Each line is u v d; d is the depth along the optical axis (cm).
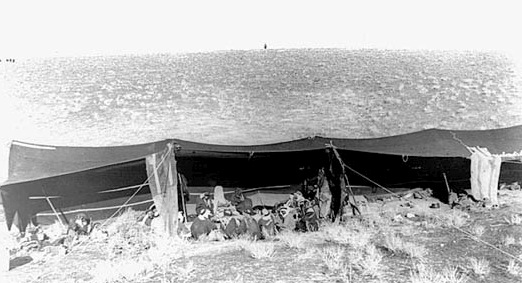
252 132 2564
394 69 3625
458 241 912
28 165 1123
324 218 1180
